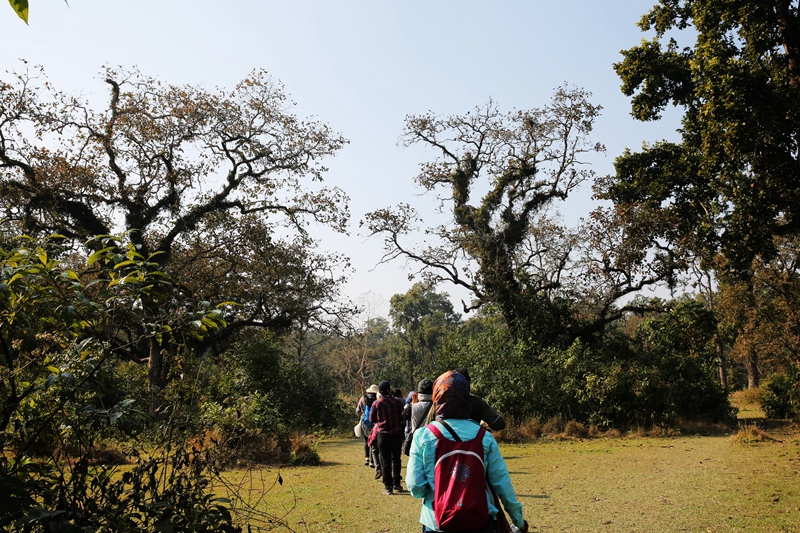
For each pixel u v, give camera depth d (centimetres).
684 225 2191
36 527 332
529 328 2545
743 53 1634
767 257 1622
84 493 373
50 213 2397
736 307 2948
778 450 1320
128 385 1919
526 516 711
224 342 2906
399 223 2830
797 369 2450
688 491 851
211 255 2773
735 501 765
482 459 320
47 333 371
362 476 1098
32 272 357
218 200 2736
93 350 379
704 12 1598
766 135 1451
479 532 306
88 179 2447
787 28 1530
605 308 2553
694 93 1828
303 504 801
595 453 1441
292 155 2802
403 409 830
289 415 2431
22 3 195
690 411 2127
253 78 2731
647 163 2273
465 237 2805
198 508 395
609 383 2050
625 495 836
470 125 2892
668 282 2380
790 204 1527
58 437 373
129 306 401
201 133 2650
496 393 2147
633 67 1928
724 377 4706
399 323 7831
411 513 741
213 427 1130
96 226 2483
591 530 639
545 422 2075
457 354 2456
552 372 2184
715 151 1570
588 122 2741
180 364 466
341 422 2738
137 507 382
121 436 439
